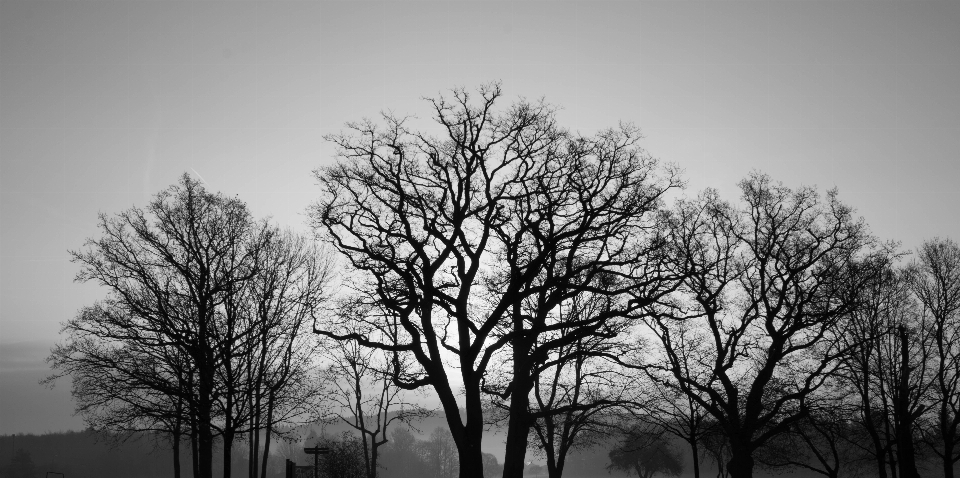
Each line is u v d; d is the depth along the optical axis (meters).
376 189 30.11
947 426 45.66
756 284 39.44
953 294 44.28
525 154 30.42
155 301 37.31
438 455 136.00
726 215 39.56
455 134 30.09
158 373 37.34
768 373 36.72
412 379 31.50
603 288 31.92
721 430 37.44
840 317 38.03
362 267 29.62
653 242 31.45
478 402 28.92
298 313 40.03
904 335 41.03
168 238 38.12
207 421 35.19
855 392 42.34
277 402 39.59
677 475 81.88
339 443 50.44
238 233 39.16
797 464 42.22
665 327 37.28
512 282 29.03
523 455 31.56
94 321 37.22
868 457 49.06
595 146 30.50
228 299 36.91
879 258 38.81
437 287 30.38
